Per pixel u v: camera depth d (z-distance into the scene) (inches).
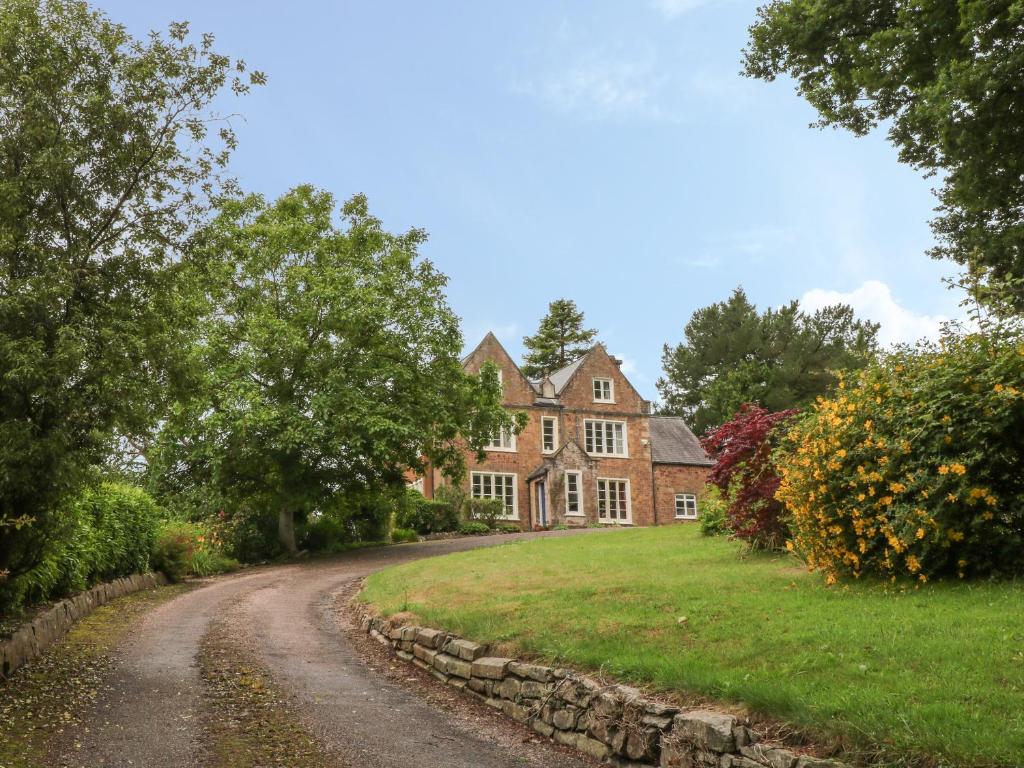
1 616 378.6
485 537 1173.7
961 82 529.3
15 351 296.0
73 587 498.3
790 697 215.0
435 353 1021.2
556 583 461.4
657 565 504.4
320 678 355.9
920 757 178.5
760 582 395.2
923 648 242.7
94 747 247.9
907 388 366.6
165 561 717.3
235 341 972.6
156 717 283.3
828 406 400.8
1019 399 323.0
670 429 1850.4
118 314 334.6
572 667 288.5
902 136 679.1
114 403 325.7
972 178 584.7
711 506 685.3
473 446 1103.0
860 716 198.1
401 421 955.3
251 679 344.8
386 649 426.0
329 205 1061.1
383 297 997.2
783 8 689.0
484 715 304.7
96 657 376.5
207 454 911.0
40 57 331.6
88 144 343.6
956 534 326.0
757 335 2321.6
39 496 325.4
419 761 247.0
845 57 676.7
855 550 372.2
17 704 285.7
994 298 371.2
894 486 340.5
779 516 486.6
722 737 209.3
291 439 900.6
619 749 243.8
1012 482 333.7
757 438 513.0
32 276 313.9
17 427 297.3
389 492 1105.4
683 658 270.5
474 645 341.4
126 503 619.8
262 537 1006.4
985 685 209.2
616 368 1723.7
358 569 818.8
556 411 1648.6
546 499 1551.4
